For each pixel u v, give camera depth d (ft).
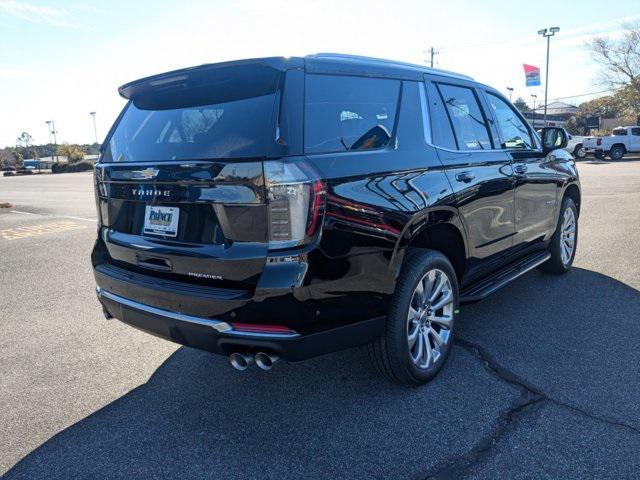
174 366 11.96
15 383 11.36
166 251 9.00
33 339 13.88
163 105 10.03
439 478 7.79
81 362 12.35
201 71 9.09
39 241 29.60
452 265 12.05
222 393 10.60
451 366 11.28
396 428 9.08
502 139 13.87
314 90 8.79
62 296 17.98
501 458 8.14
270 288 7.82
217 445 8.85
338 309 8.43
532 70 142.10
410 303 9.80
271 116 8.18
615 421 8.96
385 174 9.29
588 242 22.35
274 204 7.77
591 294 15.56
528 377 10.62
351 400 10.07
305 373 11.26
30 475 8.25
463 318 14.06
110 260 10.84
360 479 7.85
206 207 8.52
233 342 8.22
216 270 8.34
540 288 16.33
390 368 9.90
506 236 13.47
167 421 9.65
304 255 7.86
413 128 10.52
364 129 9.45
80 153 241.35
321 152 8.43
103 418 9.83
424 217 9.87
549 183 15.71
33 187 96.73
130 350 12.98
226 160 8.16
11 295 18.24
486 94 13.79
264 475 8.03
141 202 9.65
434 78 11.68
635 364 11.02
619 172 63.41
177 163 8.72
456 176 11.05
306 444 8.75
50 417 9.94
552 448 8.31
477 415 9.36
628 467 7.80
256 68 8.68
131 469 8.30
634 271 17.70
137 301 9.62
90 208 48.55
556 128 16.07
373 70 10.04
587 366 11.01
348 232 8.38
